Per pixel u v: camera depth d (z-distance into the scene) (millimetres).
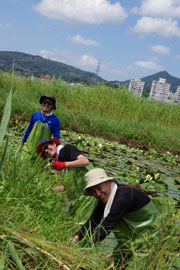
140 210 3084
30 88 15602
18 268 2025
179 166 10227
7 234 2188
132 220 3119
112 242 3641
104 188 3078
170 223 2768
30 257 2203
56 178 4348
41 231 2742
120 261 3033
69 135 10805
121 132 13508
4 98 12773
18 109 12375
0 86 15008
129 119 16266
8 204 2742
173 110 17719
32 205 3223
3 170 3729
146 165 8969
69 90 16031
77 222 3619
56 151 4359
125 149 11016
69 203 4156
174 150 13508
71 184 4262
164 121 17391
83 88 16703
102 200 3121
